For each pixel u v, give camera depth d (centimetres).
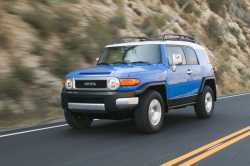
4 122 1121
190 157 725
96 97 909
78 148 794
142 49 1041
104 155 737
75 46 1622
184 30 2809
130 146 813
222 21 3428
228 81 2670
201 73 1184
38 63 1408
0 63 1288
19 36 1438
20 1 1602
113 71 920
